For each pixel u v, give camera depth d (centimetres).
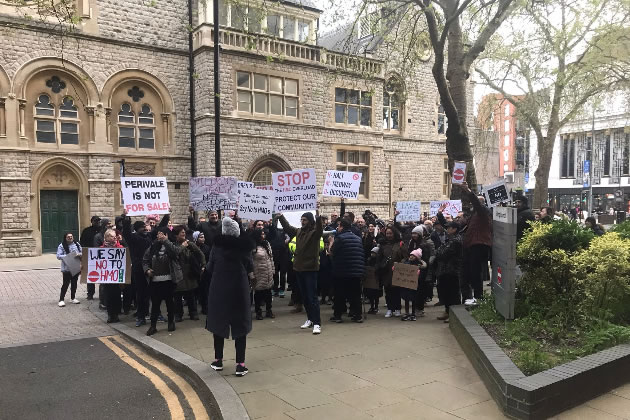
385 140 2519
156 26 1898
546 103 1952
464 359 562
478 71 2012
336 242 775
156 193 979
